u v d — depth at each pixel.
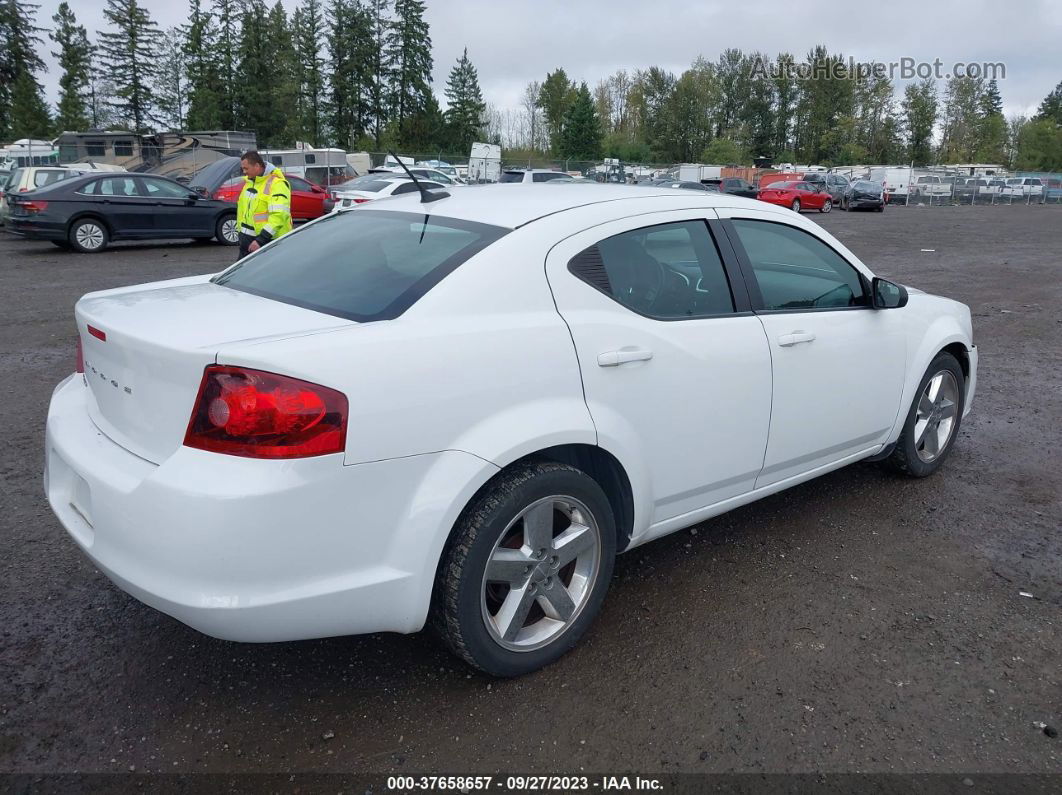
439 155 42.66
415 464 2.45
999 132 88.12
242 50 67.94
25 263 14.05
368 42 81.88
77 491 2.71
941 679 2.89
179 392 2.34
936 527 4.09
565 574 3.00
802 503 4.36
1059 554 3.83
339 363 2.33
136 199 16.14
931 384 4.51
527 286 2.77
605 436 2.86
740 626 3.20
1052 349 8.30
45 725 2.60
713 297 3.33
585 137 77.19
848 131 87.56
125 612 3.24
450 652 2.86
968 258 16.50
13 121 71.19
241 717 2.66
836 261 3.92
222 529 2.21
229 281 3.32
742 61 96.19
